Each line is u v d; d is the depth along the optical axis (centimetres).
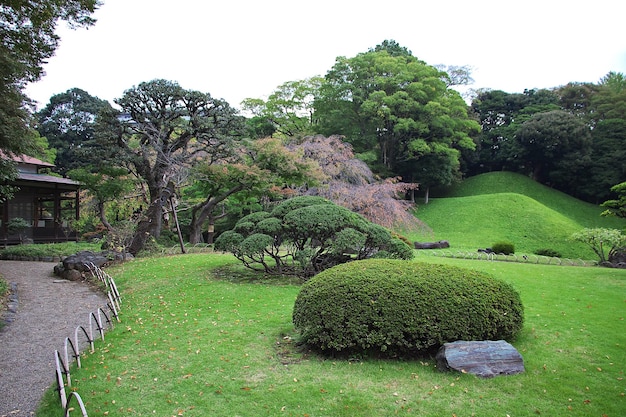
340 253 925
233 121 1591
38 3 726
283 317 661
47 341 621
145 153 1562
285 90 2952
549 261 1686
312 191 2122
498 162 4272
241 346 530
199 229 1898
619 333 571
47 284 1076
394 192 2375
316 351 509
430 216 3062
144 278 1030
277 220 957
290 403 379
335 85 3119
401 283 501
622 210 1330
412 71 3103
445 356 441
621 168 3422
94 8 771
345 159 2288
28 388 453
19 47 835
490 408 364
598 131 3712
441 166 3384
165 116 1527
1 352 573
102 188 1617
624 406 367
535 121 3744
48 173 2623
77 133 3541
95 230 2169
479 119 4272
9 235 1934
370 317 477
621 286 950
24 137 990
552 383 409
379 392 396
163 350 529
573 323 623
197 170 1691
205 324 634
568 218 3075
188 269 1109
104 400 397
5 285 955
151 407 381
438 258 1600
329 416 357
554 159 3816
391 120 3044
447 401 377
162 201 1606
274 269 1056
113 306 717
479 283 518
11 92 908
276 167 1811
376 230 944
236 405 379
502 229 2658
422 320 472
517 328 523
